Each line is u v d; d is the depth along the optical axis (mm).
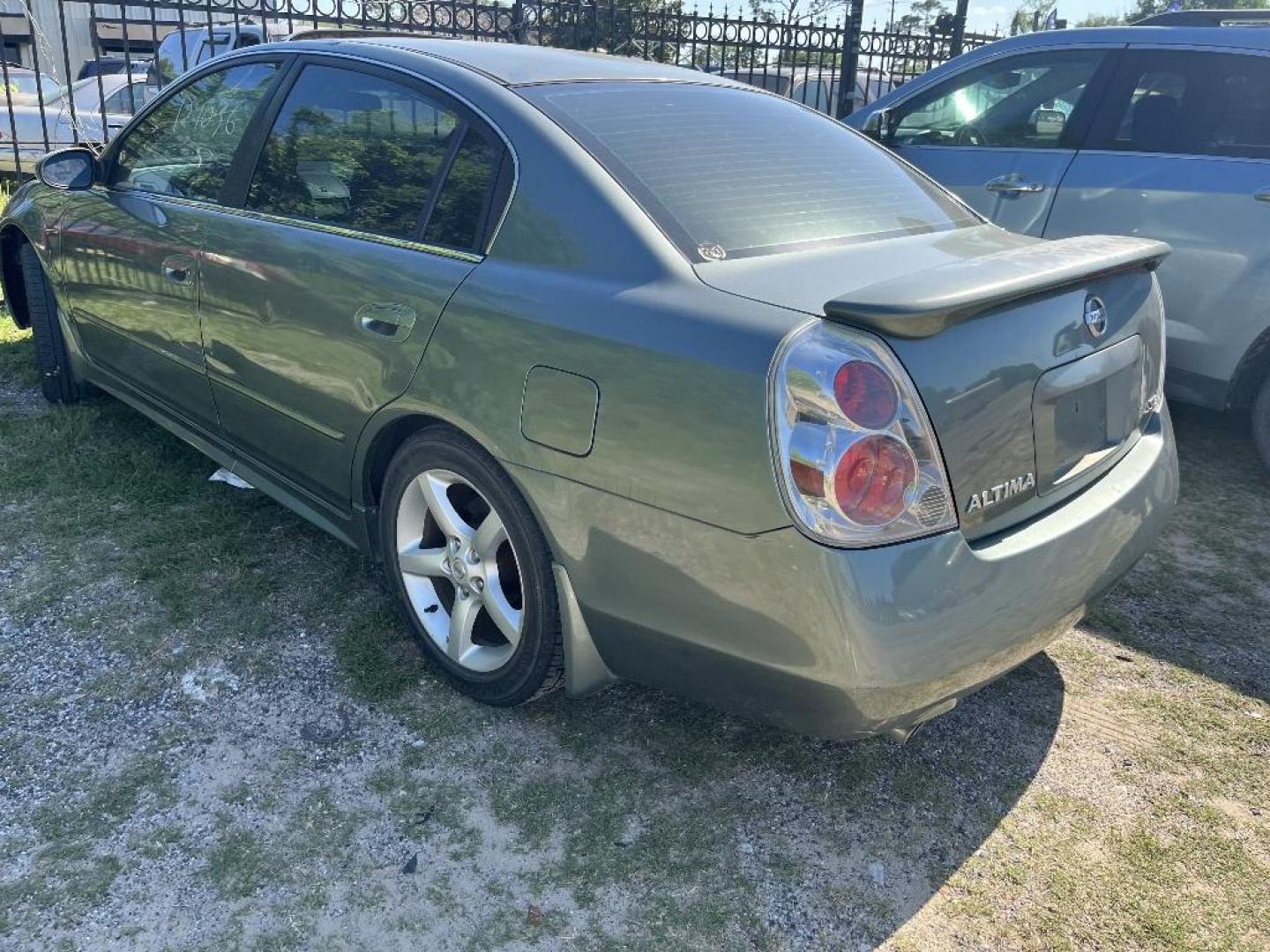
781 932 2102
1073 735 2744
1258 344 4188
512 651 2547
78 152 3852
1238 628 3320
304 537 3500
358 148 2887
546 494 2264
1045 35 4898
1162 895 2230
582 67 2957
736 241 2303
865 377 1896
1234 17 4609
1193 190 4262
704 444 1990
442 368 2453
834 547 1894
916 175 3055
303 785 2406
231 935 2010
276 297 2918
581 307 2223
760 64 9820
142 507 3633
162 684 2715
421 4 7816
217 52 9547
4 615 2953
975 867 2289
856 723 2010
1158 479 2576
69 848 2184
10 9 17969
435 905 2109
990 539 2109
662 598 2135
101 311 3857
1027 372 2137
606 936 2064
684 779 2504
